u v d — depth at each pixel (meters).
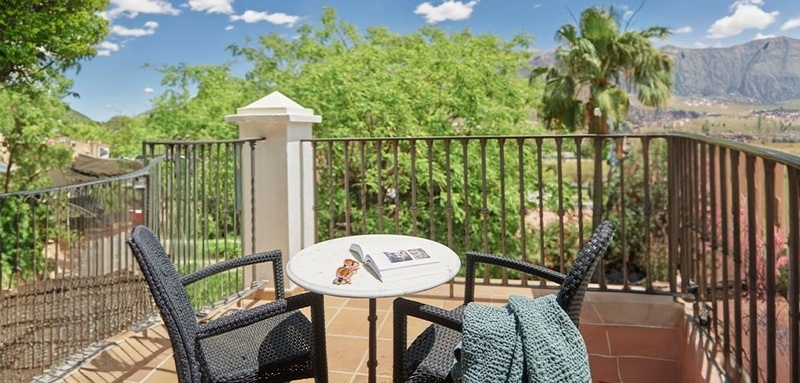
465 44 10.70
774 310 1.54
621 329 2.48
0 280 2.50
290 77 10.75
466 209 3.14
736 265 1.78
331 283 1.49
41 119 10.11
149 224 2.57
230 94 10.90
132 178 2.44
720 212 2.10
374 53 9.54
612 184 6.55
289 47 12.37
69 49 11.69
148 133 11.73
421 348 1.56
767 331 1.56
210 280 2.99
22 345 2.37
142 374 2.20
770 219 1.53
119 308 2.58
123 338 2.54
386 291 1.42
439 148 8.34
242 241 3.15
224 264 1.81
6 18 10.68
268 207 3.13
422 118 8.80
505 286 3.14
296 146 3.20
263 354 1.56
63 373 2.18
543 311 1.21
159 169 2.70
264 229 3.14
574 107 13.69
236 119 3.07
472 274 1.86
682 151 2.64
